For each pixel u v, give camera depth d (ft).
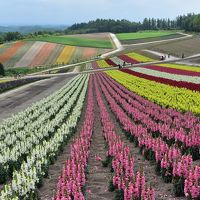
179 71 277.23
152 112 108.58
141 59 423.64
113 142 66.49
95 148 82.43
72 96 165.58
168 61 388.98
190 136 69.56
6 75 411.13
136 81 218.18
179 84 187.21
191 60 383.04
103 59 462.60
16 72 429.79
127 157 56.49
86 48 566.36
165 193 52.24
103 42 635.25
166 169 56.80
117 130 101.04
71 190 47.75
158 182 56.90
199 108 111.65
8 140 82.69
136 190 45.47
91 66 409.90
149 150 69.36
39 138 84.94
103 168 66.54
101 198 52.11
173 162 54.60
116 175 52.54
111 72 315.78
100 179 60.44
